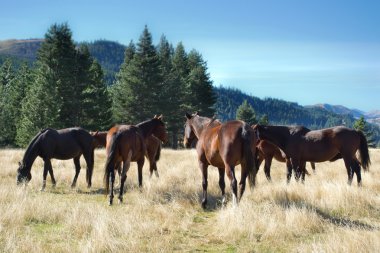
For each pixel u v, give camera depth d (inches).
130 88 1763.0
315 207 304.3
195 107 2028.8
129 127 359.6
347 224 262.8
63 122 1473.9
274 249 222.1
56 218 282.5
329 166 617.9
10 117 1813.5
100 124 1587.1
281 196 343.0
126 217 276.8
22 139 1427.2
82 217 268.4
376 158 745.6
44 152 430.3
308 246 213.0
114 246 213.2
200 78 2098.9
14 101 1875.0
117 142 339.9
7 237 226.5
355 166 425.4
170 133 1953.7
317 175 510.9
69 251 208.2
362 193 336.2
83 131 463.2
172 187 413.1
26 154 422.6
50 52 1454.2
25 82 1931.6
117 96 1801.2
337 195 332.8
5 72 2623.0
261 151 483.5
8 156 701.3
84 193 413.1
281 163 701.3
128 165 350.0
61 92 1456.7
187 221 280.4
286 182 424.2
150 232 248.4
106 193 339.3
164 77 1935.3
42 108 1403.8
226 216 267.7
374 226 267.7
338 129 417.7
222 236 246.7
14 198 330.6
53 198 372.5
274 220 260.7
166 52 2300.7
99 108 1566.2
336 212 306.2
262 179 484.4
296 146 422.9
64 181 486.6
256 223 256.4
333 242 211.2
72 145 448.5
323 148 415.8
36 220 279.3
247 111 2458.2
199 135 374.6
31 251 205.3
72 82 1488.7
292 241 236.2
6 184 423.5
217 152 306.8
